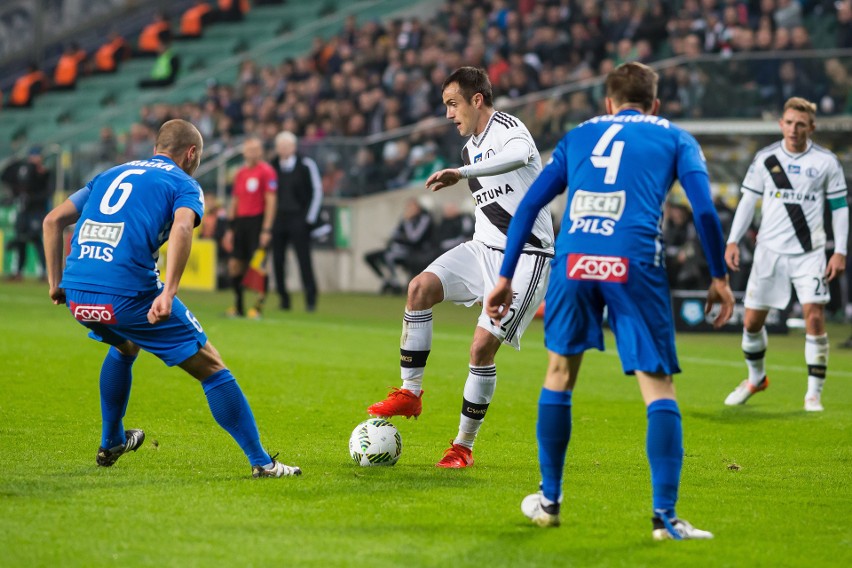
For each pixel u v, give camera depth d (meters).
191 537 14.33
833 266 29.47
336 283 73.50
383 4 91.25
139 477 18.06
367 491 17.50
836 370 38.00
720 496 18.19
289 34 97.69
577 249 15.27
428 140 70.12
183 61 101.69
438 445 22.66
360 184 72.62
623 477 19.52
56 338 39.72
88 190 18.77
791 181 29.45
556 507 15.49
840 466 21.20
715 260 15.04
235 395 18.14
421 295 20.59
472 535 14.91
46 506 15.73
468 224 67.94
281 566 13.20
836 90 57.28
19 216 76.56
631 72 16.20
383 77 79.81
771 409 29.17
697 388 33.16
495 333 20.41
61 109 103.31
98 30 115.00
